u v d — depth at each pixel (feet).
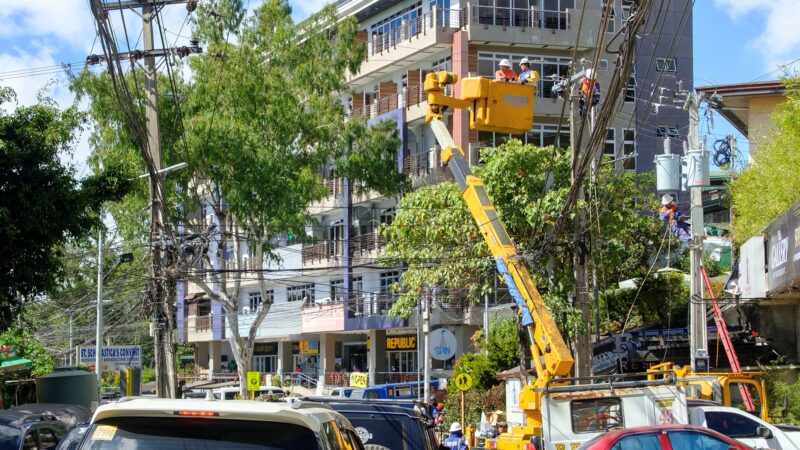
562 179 87.40
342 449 25.27
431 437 42.42
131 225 121.29
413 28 146.41
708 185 77.61
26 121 67.21
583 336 77.77
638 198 125.49
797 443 61.77
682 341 96.48
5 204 63.77
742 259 91.20
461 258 90.63
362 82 160.76
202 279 122.52
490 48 141.18
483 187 66.03
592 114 77.77
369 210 155.63
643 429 42.19
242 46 120.26
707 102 81.46
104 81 115.14
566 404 55.21
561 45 142.00
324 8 128.57
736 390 74.49
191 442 21.80
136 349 120.06
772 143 109.70
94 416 22.21
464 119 137.39
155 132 81.20
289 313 171.53
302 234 123.75
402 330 153.89
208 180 121.39
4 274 65.00
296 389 139.95
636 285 115.24
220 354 203.62
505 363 117.29
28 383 116.37
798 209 71.00
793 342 95.20
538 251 77.77
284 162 119.44
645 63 148.97
